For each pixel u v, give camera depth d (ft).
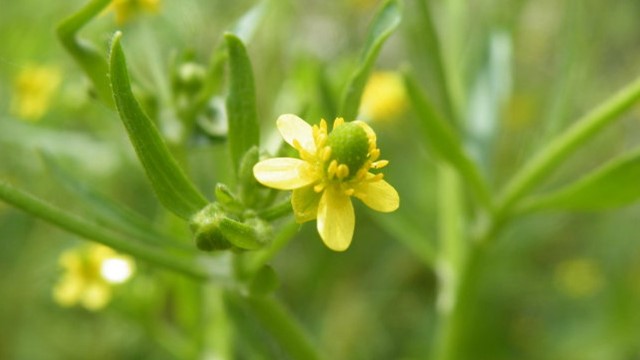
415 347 0.67
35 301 0.63
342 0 0.82
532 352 0.69
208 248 0.30
